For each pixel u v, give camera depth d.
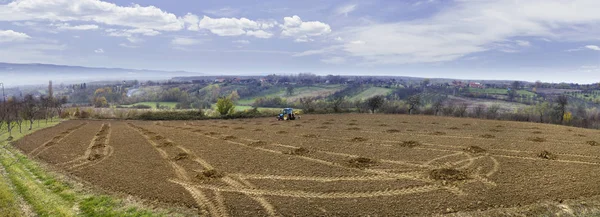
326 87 140.25
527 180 14.94
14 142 29.03
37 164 20.55
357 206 12.69
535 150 20.69
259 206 12.93
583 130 29.56
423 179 15.62
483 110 57.00
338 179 15.95
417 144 23.44
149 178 16.70
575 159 18.42
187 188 15.08
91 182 16.36
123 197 14.20
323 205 12.86
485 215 11.65
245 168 18.17
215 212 12.50
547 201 12.57
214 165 18.95
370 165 18.17
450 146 22.44
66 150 24.42
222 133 31.72
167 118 53.84
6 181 17.47
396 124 35.44
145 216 12.32
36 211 13.30
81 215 12.70
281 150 22.62
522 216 11.56
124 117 55.53
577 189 13.66
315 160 19.62
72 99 126.50
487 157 19.19
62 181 16.81
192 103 101.06
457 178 15.52
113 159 21.03
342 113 54.41
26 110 50.94
